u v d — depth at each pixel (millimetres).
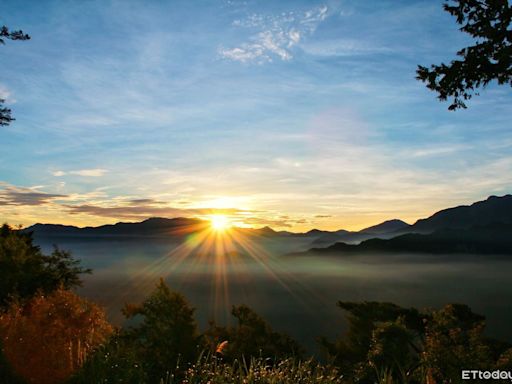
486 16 8289
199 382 5215
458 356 10672
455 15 8516
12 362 6273
